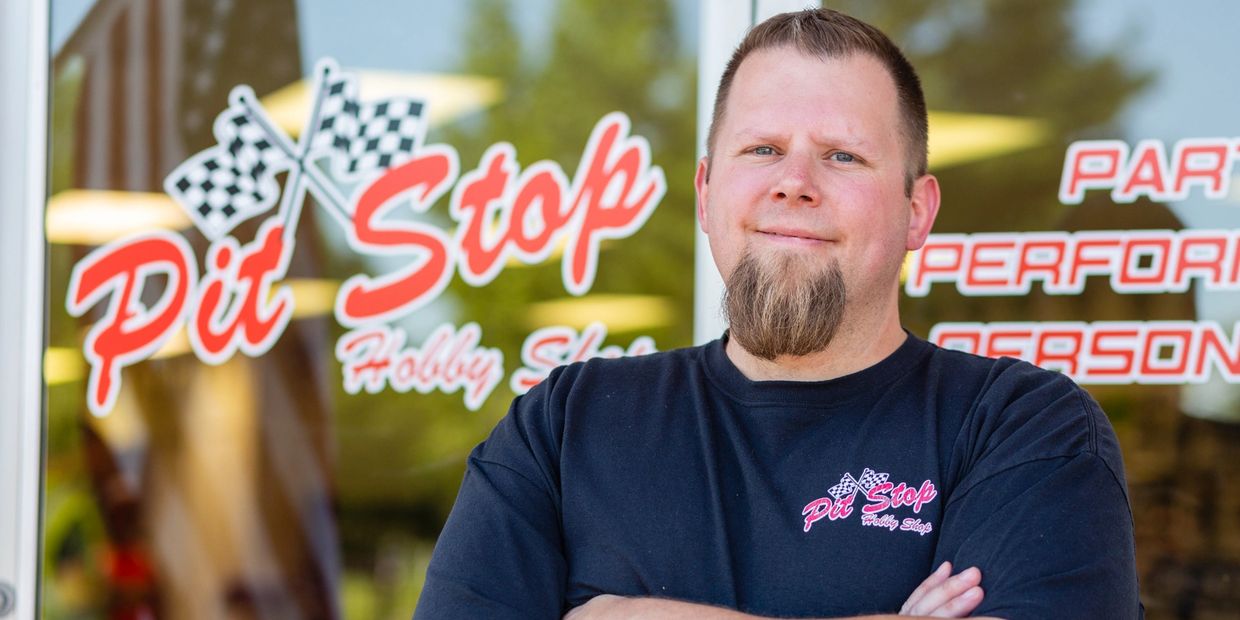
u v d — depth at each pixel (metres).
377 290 2.84
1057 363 2.72
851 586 1.92
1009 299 2.72
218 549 2.84
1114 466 1.94
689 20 2.77
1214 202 2.68
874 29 2.12
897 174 2.05
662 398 2.13
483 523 2.06
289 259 2.84
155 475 2.84
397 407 2.83
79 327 2.85
